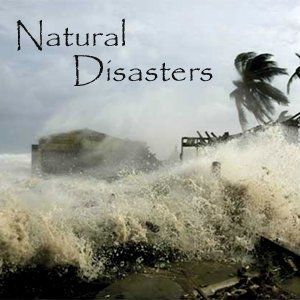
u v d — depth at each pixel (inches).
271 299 180.5
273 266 225.3
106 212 285.4
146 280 207.8
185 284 202.1
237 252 255.4
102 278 211.3
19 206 265.9
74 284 202.2
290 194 325.1
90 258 231.1
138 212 290.8
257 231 282.7
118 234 263.7
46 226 238.4
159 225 282.0
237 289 191.8
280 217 303.0
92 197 342.6
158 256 246.2
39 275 211.6
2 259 217.9
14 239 222.2
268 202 312.2
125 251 250.8
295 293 188.2
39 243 230.1
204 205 313.6
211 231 281.4
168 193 341.1
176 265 231.6
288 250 234.4
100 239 260.1
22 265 220.7
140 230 269.7
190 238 271.9
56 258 225.8
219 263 234.7
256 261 236.8
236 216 303.1
